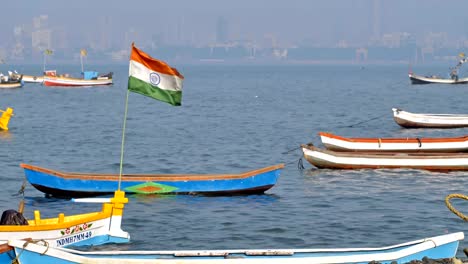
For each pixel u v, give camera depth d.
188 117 91.75
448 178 43.38
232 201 36.47
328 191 39.69
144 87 29.91
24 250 21.17
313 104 116.69
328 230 31.36
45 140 65.00
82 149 59.16
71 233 25.98
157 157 54.84
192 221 32.50
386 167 45.97
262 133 72.50
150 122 84.56
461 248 27.45
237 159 53.88
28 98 125.69
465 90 156.25
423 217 33.62
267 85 199.00
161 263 21.56
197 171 48.72
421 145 49.69
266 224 32.22
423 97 134.62
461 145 49.75
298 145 62.47
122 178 36.59
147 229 31.06
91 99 124.62
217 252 22.64
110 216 27.34
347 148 49.53
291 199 37.47
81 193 36.44
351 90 165.88
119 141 64.81
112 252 22.45
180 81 30.03
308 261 21.80
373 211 34.94
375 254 22.39
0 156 54.50
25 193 38.66
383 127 79.31
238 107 109.62
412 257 22.77
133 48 29.70
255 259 21.61
